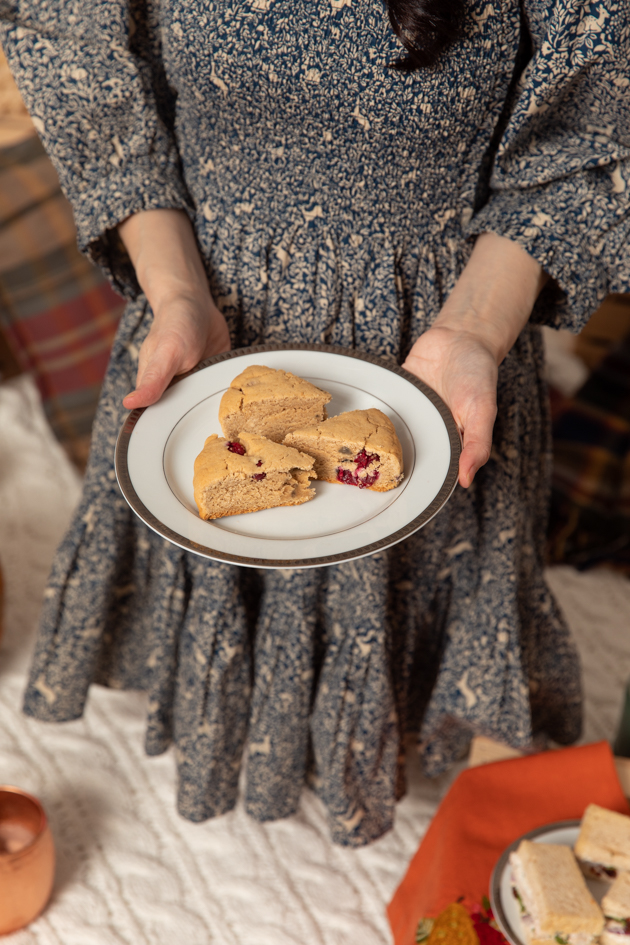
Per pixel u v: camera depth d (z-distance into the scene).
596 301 1.12
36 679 1.31
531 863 1.12
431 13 0.96
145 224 1.13
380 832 1.32
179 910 1.33
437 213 1.11
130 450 1.04
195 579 1.20
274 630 1.21
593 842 1.13
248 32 1.00
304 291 1.13
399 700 1.29
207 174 1.12
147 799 1.44
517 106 1.06
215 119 1.07
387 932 1.32
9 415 2.13
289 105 1.04
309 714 1.26
